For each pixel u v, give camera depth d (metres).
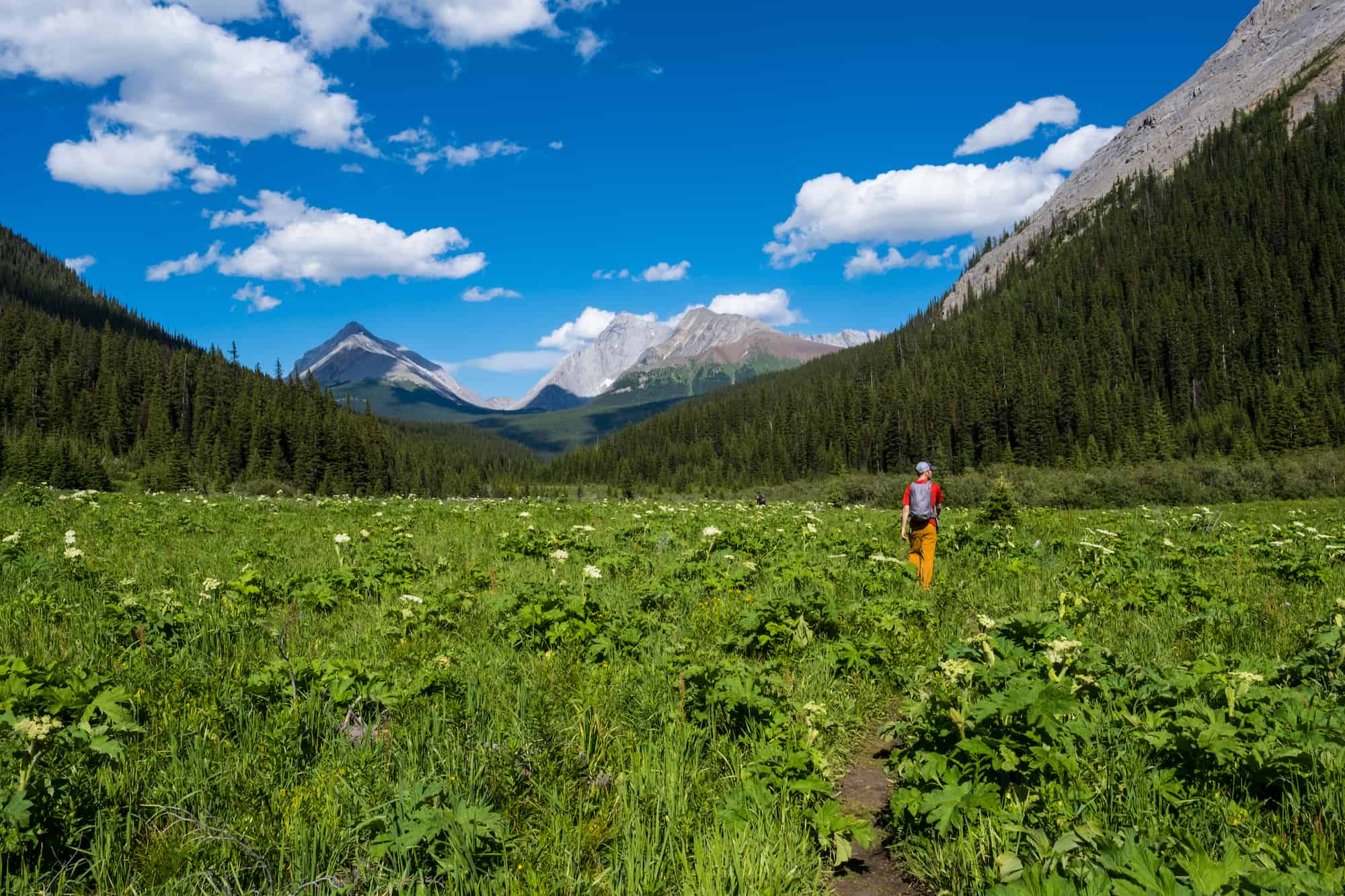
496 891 3.19
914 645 7.12
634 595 8.80
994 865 3.31
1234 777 3.86
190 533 14.63
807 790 3.99
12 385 148.62
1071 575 10.97
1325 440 106.50
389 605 7.93
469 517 19.25
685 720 5.00
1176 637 7.44
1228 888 2.63
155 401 148.75
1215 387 146.12
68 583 8.67
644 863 3.49
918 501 11.10
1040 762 3.86
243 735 4.56
